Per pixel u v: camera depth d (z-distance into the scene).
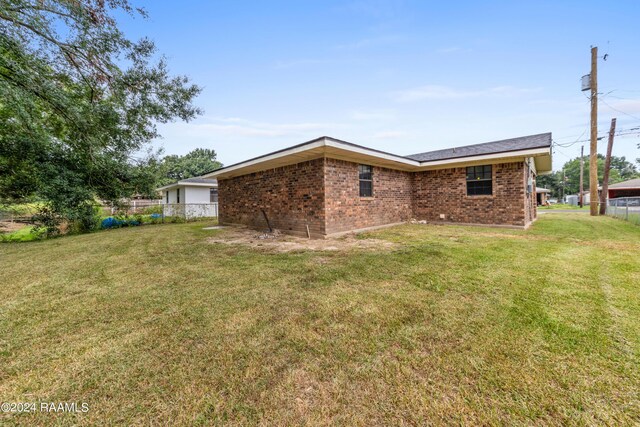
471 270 3.81
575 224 9.52
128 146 9.96
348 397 1.48
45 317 2.56
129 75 8.22
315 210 7.30
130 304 2.85
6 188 8.75
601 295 2.81
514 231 7.78
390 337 2.08
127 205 12.09
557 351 1.84
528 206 9.69
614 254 4.70
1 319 2.52
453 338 2.04
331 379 1.62
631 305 2.55
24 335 2.21
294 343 2.03
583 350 1.84
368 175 8.69
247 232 8.83
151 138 10.23
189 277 3.78
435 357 1.81
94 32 6.91
